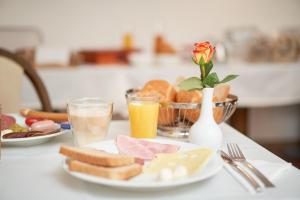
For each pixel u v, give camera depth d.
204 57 0.73
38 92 1.41
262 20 2.84
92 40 2.71
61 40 2.68
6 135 0.77
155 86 0.89
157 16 2.74
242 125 2.27
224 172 0.63
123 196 0.54
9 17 2.61
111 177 0.53
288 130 2.90
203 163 0.58
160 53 2.23
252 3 2.81
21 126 0.89
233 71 1.96
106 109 0.79
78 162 0.57
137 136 0.83
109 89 1.90
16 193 0.55
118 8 2.70
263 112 2.86
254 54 2.26
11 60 1.40
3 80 1.38
